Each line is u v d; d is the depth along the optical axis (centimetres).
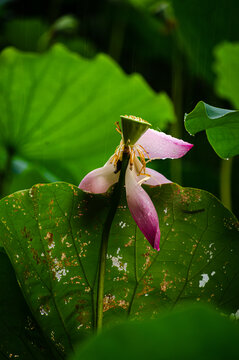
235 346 86
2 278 135
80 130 265
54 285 135
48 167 282
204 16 353
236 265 135
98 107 260
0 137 259
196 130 142
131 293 135
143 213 130
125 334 85
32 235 135
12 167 290
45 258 135
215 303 134
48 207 135
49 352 134
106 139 274
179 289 135
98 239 135
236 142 146
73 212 135
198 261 135
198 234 135
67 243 135
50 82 245
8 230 135
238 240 135
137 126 130
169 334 86
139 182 131
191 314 88
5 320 134
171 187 135
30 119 254
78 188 135
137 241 135
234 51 307
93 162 285
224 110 141
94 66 244
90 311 134
